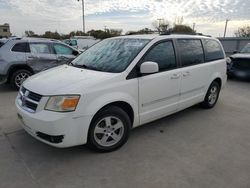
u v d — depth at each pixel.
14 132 4.40
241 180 3.13
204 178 3.15
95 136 3.56
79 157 3.59
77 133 3.31
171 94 4.52
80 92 3.27
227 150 3.90
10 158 3.54
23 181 3.03
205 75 5.38
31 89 3.51
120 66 3.88
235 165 3.47
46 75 3.93
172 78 4.44
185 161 3.54
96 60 4.28
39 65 7.93
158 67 4.19
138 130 4.60
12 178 3.08
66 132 3.23
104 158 3.58
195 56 5.11
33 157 3.57
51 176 3.14
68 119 3.21
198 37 5.34
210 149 3.92
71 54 8.77
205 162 3.53
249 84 9.51
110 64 4.00
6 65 7.38
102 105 3.44
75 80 3.50
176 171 3.29
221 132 4.61
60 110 3.20
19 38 7.79
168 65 4.43
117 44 4.51
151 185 3.00
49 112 3.21
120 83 3.66
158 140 4.20
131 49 4.18
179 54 4.67
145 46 4.11
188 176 3.19
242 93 7.87
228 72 10.27
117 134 3.79
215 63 5.67
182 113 5.62
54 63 8.21
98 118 3.51
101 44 4.82
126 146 3.95
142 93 3.97
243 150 3.92
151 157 3.63
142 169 3.32
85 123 3.34
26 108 3.49
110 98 3.52
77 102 3.24
